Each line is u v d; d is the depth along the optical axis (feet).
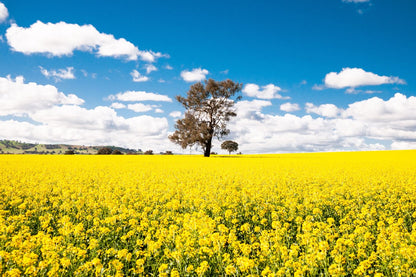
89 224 28.17
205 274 18.26
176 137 181.57
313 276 17.95
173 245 22.62
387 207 35.86
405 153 178.70
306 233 22.57
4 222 27.20
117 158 153.89
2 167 86.94
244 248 19.95
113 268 18.80
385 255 19.22
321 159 148.87
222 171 81.71
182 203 37.35
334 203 38.24
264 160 143.54
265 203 36.35
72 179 57.72
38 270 17.92
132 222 26.43
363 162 120.98
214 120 187.62
